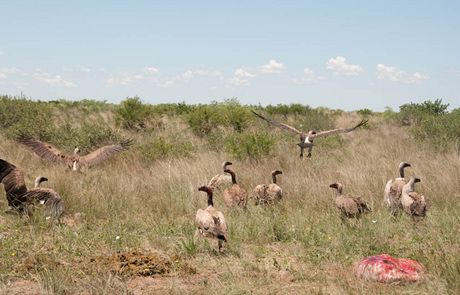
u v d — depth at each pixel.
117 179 12.62
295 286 6.80
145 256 7.70
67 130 18.61
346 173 13.30
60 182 11.32
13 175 9.69
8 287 6.59
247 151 16.06
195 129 23.55
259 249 8.41
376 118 37.16
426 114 28.62
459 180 12.46
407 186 10.09
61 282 6.55
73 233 8.95
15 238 8.55
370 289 6.50
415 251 8.13
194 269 7.40
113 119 26.98
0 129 20.23
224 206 11.02
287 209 10.81
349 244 8.56
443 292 6.36
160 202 11.09
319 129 27.39
